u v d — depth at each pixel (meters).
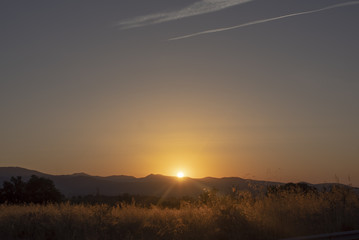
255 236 12.94
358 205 17.92
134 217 15.57
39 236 12.64
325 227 14.42
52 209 17.48
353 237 12.55
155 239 12.47
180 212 17.05
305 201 18.16
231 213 14.84
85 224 13.40
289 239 11.22
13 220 14.39
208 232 13.12
